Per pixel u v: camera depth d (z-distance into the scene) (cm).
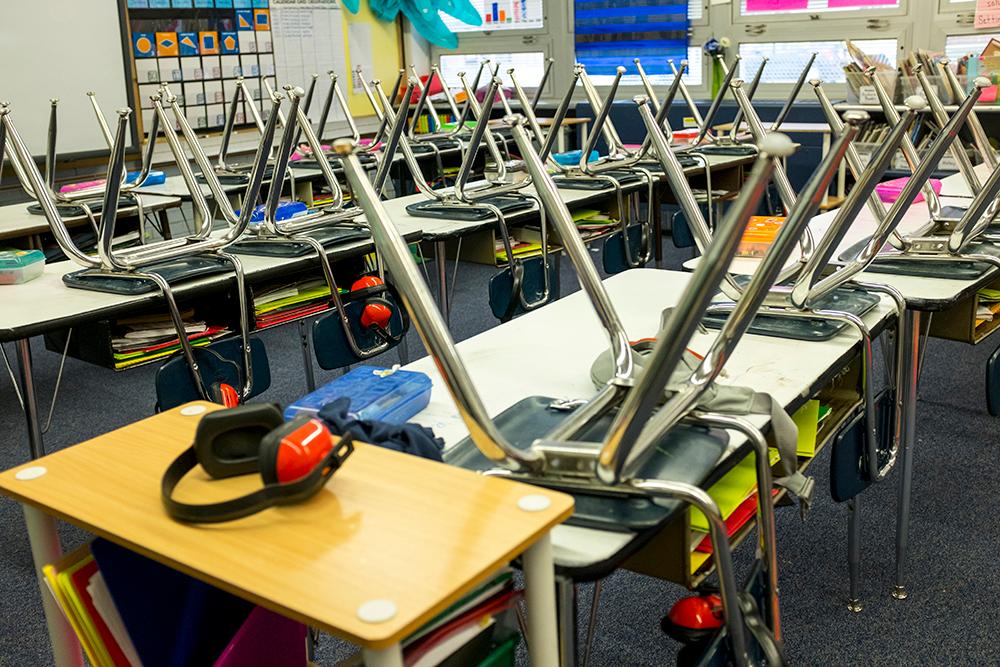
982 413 351
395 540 109
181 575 139
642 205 478
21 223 409
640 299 243
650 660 220
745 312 135
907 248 255
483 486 121
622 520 127
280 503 117
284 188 527
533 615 116
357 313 284
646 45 755
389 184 674
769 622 150
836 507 288
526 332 218
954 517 280
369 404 164
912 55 558
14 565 272
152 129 301
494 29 828
